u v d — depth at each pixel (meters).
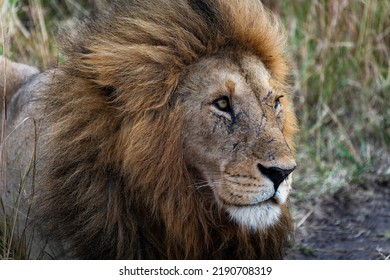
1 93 9.07
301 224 11.04
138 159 7.24
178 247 7.50
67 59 7.70
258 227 7.19
